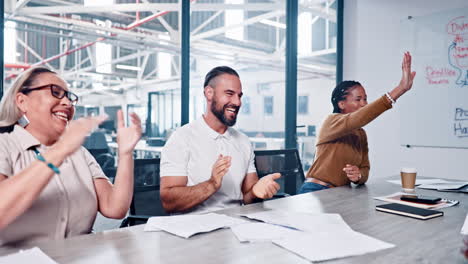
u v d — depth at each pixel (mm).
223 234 910
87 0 5043
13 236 985
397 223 1045
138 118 1206
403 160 3182
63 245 812
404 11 3172
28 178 787
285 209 1222
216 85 1597
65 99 1116
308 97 9148
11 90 1088
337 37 3631
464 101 2818
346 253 766
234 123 1641
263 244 836
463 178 2832
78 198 1127
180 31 2783
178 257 742
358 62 3525
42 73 1109
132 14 6082
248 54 7547
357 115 1872
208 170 1564
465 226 983
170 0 5332
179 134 1582
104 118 876
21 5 3982
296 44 3324
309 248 795
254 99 10242
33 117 1091
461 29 2828
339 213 1167
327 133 2041
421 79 3064
